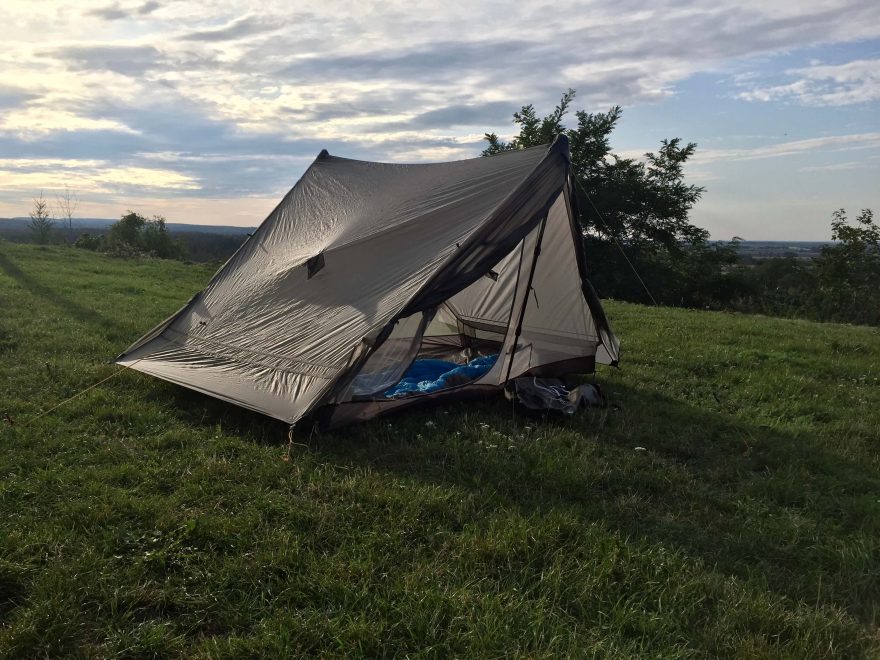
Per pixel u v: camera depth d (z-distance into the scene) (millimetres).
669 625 2814
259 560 3123
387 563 3182
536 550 3314
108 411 5109
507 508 3799
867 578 3297
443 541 3410
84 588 2867
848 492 4445
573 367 6977
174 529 3379
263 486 3965
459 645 2641
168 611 2818
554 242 6484
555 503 3938
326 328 5449
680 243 28781
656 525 3775
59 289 12211
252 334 5934
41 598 2785
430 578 3055
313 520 3539
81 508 3545
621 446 5066
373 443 4688
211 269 20781
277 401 4977
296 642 2617
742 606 2979
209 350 6043
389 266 5672
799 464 4832
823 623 2877
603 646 2652
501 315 7422
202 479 3977
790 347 9656
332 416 4832
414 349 5254
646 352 8586
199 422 5051
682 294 28547
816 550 3574
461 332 7926
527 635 2695
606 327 7047
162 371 5902
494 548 3285
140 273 17375
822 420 6070
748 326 11805
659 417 5836
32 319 8828
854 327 13773
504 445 4812
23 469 4078
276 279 6340
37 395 5477
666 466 4656
